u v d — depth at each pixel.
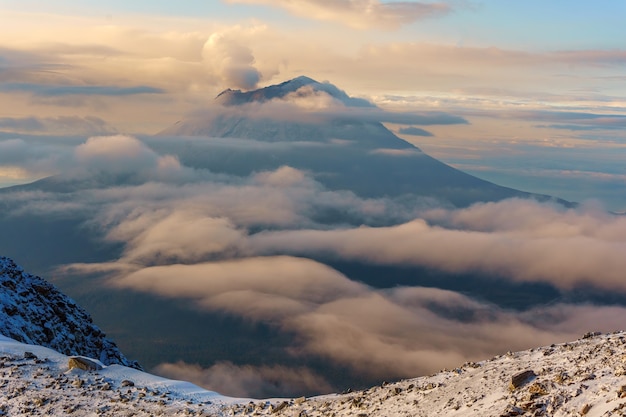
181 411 31.06
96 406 31.89
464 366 30.97
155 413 30.81
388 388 30.89
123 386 34.78
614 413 20.25
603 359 25.06
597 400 21.73
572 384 23.52
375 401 29.27
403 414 26.52
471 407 24.84
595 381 23.14
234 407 31.84
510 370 27.67
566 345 29.38
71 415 30.91
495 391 25.48
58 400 32.53
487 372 28.31
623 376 22.70
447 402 26.23
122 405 32.00
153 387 34.91
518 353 30.48
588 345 28.23
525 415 22.62
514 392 24.61
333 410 29.36
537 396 23.58
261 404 31.73
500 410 23.34
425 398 27.61
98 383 35.00
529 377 25.28
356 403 29.34
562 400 22.69
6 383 34.56
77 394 33.34
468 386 27.23
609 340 27.92
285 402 31.72
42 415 30.95
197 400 33.22
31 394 33.28
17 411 31.53
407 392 29.17
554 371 25.45
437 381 29.73
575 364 25.59
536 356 28.84
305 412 29.91
